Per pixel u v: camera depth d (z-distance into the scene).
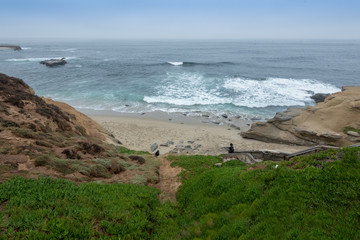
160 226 8.27
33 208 7.02
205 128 29.00
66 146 13.09
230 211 7.93
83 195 8.38
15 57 101.44
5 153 9.85
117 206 8.27
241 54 123.75
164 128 28.81
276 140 24.81
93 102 38.84
